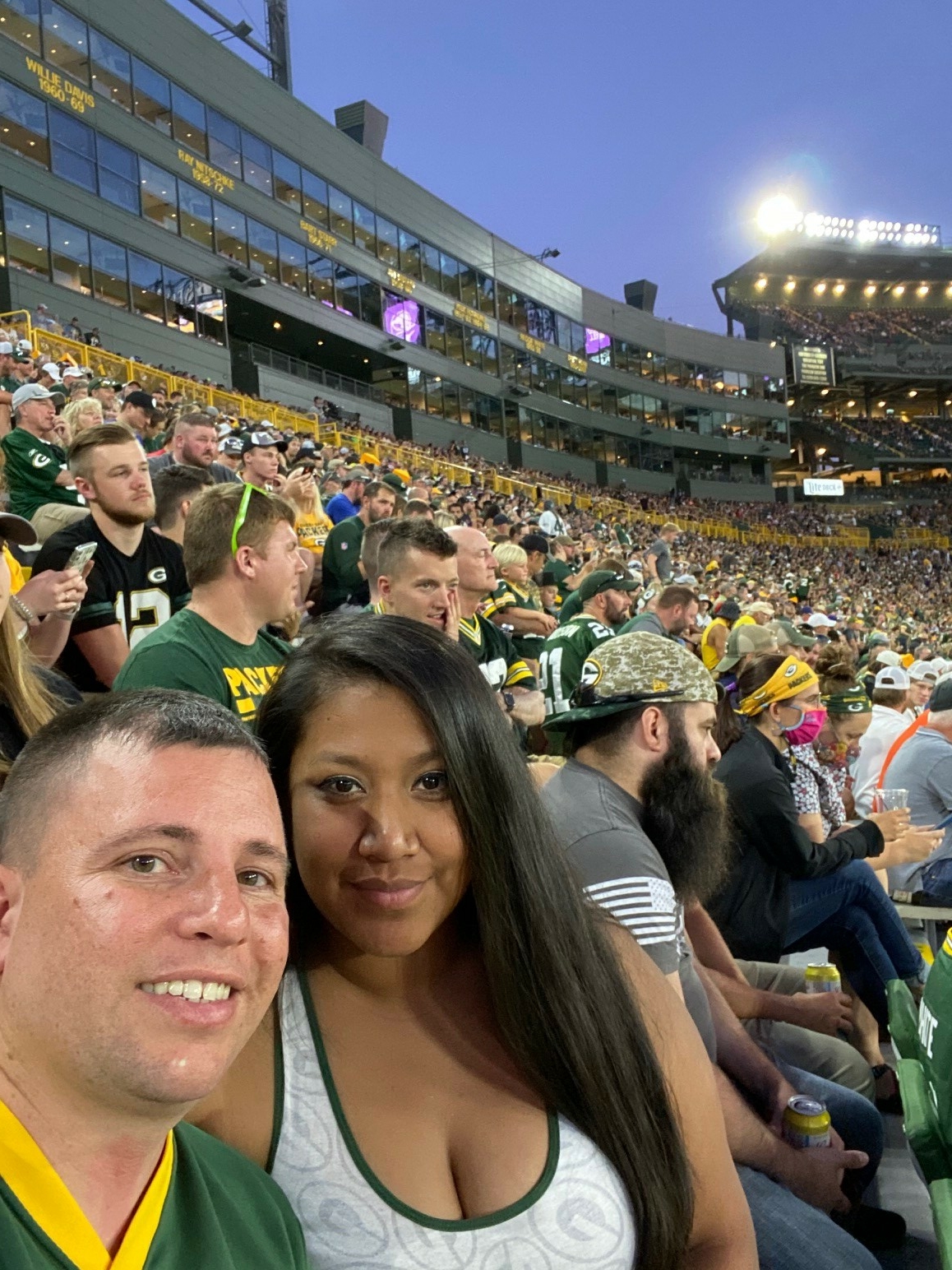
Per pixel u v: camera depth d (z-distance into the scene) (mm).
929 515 65375
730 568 38031
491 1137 1311
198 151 30188
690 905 2699
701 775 2334
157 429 9852
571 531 25156
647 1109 1366
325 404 34281
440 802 1334
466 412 43750
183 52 29688
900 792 4207
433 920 1351
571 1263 1249
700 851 2305
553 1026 1321
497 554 7562
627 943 1593
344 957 1412
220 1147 1188
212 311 30578
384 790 1304
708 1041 2232
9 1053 924
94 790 934
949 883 4230
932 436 71688
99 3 26672
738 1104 2236
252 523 2873
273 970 1000
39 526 5059
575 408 50969
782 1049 2969
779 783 3381
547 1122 1326
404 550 3412
